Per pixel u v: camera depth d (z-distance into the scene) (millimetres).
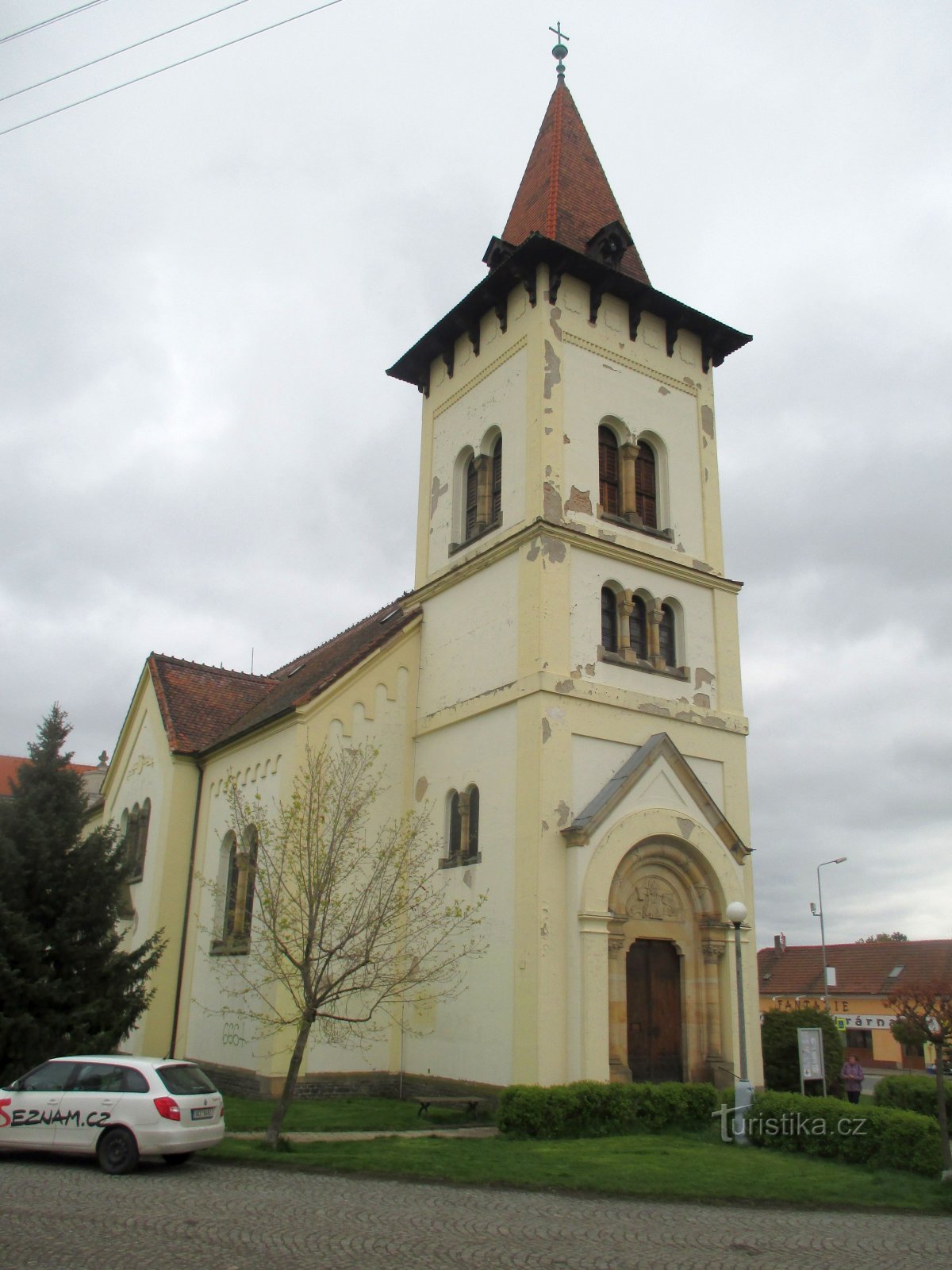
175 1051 27891
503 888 21906
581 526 24344
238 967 25453
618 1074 20328
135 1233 10906
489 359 27734
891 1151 15961
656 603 25297
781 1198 13625
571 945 20812
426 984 23500
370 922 18688
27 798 23531
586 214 28969
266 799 25906
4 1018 20141
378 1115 20516
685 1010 22359
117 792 35281
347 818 19906
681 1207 13250
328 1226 11484
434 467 29422
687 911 23094
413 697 26844
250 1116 20094
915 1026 24547
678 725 24484
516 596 23938
